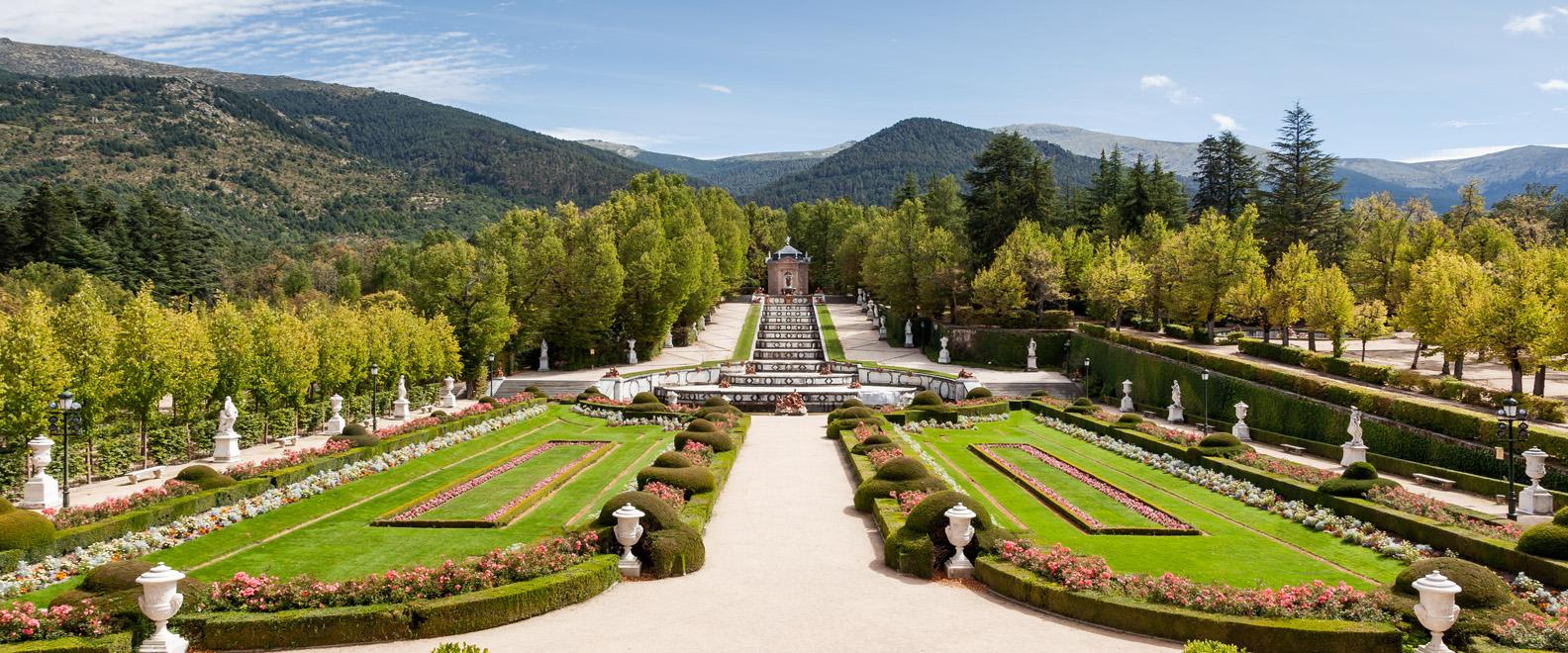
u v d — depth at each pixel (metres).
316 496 32.06
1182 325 92.00
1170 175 109.44
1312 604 18.53
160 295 109.12
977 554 23.12
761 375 78.12
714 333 109.00
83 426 37.62
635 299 88.81
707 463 36.09
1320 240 99.69
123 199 188.88
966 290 95.88
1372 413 42.53
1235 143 116.06
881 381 79.06
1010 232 102.00
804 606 20.47
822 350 97.00
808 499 32.72
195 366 43.88
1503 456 29.30
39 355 35.88
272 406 51.28
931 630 18.86
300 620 18.39
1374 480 29.25
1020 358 87.44
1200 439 41.06
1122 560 24.03
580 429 52.47
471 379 75.56
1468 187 108.81
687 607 20.42
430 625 18.77
